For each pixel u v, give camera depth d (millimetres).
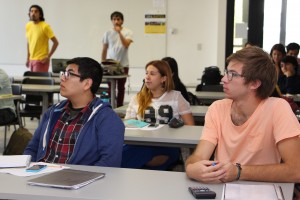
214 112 1923
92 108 2191
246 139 1804
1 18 9523
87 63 2215
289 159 1675
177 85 3848
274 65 1781
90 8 9258
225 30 8648
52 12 9375
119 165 2133
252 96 1780
